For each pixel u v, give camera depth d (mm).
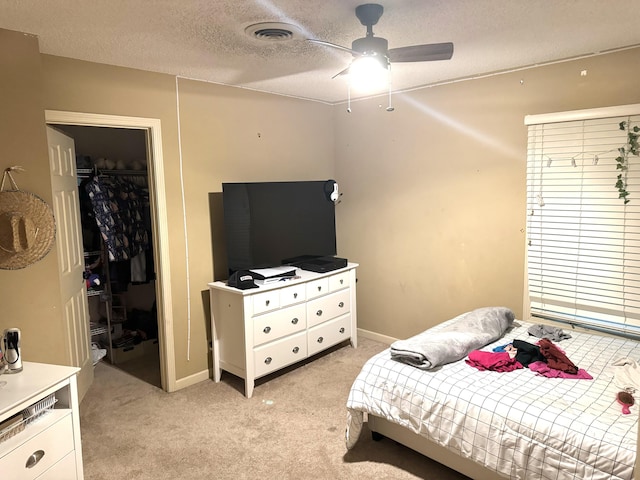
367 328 4527
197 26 2250
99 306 4215
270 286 3344
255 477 2389
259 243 3652
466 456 2107
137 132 4367
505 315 3025
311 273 3812
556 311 3236
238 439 2746
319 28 2320
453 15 2178
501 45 2713
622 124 2801
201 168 3496
